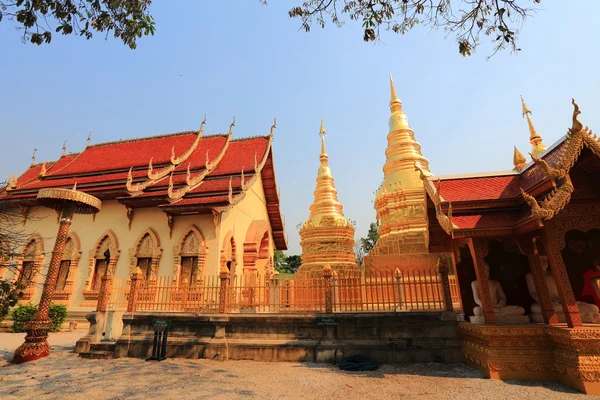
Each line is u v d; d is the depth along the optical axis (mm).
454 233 8289
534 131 25719
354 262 21578
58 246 12125
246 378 8258
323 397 6727
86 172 25000
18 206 22609
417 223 17594
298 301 11484
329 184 24188
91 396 7020
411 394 6789
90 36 8297
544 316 8141
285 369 9125
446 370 8625
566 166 6887
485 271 8461
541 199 7914
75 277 20703
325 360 9844
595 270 8992
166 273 18766
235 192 19438
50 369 9562
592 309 7984
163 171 22641
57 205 12742
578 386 6672
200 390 7320
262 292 13266
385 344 9750
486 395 6531
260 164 23422
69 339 15727
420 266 15453
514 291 10172
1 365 10281
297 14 8438
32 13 7480
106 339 12367
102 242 20984
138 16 8219
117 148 28562
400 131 21500
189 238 19062
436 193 9031
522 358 7648
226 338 10844
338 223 21516
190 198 19672
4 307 10523
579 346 6738
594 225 7395
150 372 9023
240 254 21062
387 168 20969
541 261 8992
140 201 19625
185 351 10836
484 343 8133
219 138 27375
